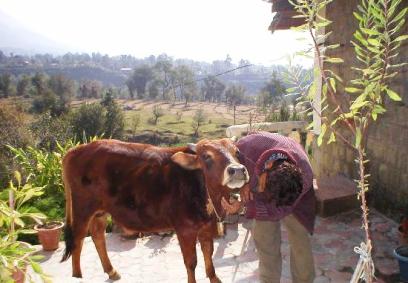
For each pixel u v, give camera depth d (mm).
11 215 3832
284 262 5219
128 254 5480
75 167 4445
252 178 3523
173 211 4074
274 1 7934
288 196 3053
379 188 7039
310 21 1834
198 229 4098
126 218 4332
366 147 7430
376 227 6242
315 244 5723
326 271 4973
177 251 5555
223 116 105875
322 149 9000
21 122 16812
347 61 7762
